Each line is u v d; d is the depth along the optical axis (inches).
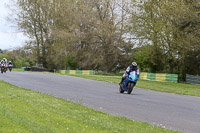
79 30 3693.4
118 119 615.8
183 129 578.9
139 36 2970.0
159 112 762.8
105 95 1095.6
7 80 1541.6
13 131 416.5
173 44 2723.9
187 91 1574.8
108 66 3786.9
